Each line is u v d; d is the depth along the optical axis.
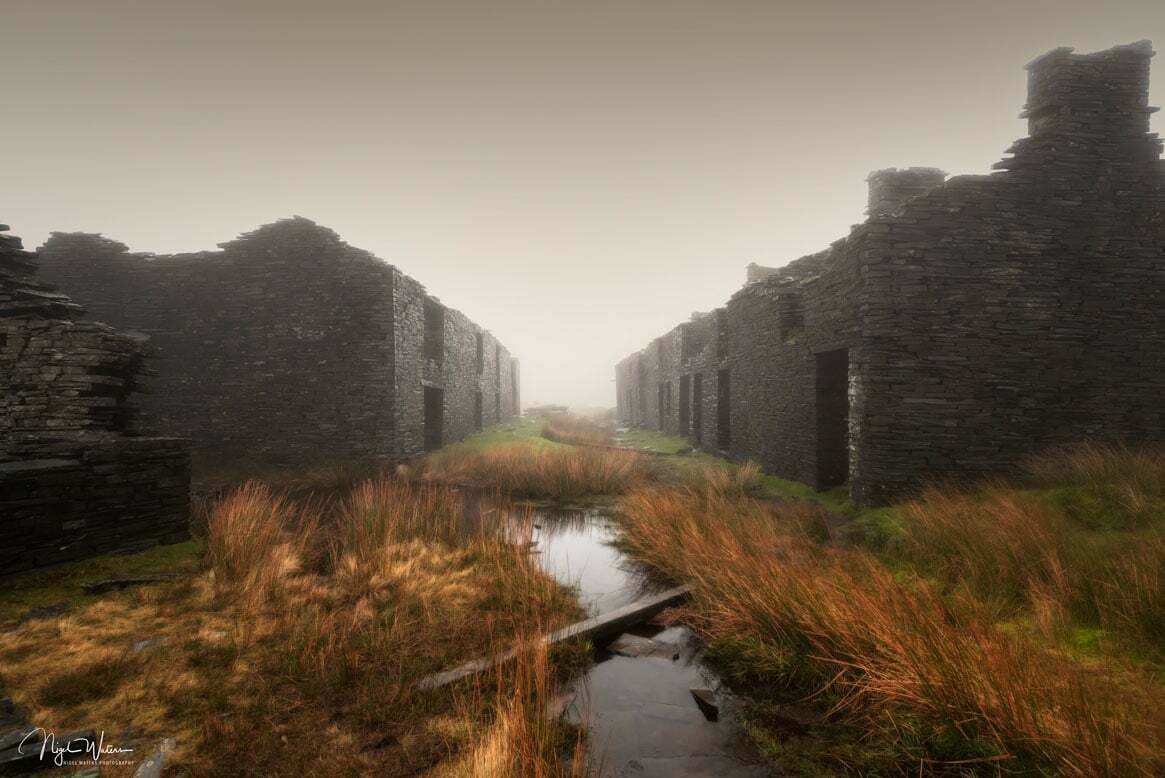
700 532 6.21
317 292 13.14
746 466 11.33
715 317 16.75
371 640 3.99
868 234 7.67
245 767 2.69
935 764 2.59
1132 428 7.61
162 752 2.76
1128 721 2.42
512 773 2.54
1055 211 7.66
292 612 4.44
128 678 3.42
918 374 7.62
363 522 6.68
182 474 6.33
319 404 13.05
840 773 2.68
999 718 2.58
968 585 4.19
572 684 3.73
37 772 2.57
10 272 7.20
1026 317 7.63
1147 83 7.79
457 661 3.84
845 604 3.65
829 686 3.44
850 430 8.29
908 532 5.55
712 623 4.41
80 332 6.63
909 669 2.98
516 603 4.82
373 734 3.00
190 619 4.29
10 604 4.39
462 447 16.30
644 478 11.25
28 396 6.61
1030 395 7.61
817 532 6.48
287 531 6.94
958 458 7.56
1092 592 3.69
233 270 13.34
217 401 13.18
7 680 3.33
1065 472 6.54
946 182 7.66
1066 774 2.25
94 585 4.79
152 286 13.44
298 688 3.41
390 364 13.02
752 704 3.39
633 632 4.61
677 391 22.25
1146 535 4.41
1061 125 7.69
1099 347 7.65
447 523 6.92
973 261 7.64
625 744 3.03
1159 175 7.73
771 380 11.58
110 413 6.95
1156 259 7.71
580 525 8.41
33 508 4.93
